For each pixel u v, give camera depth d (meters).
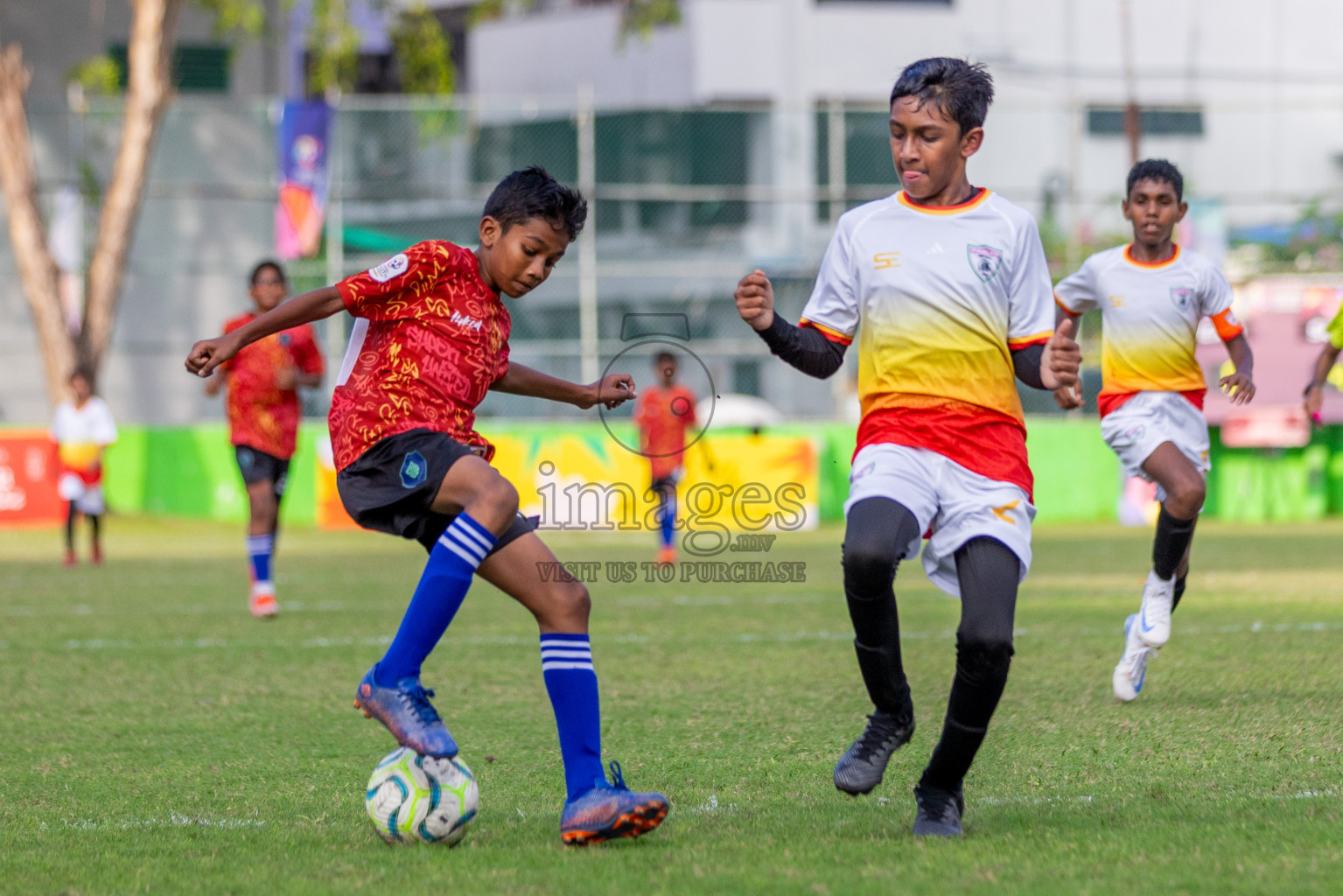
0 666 20.00
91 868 9.59
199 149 62.53
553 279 58.56
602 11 92.62
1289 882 8.77
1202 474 17.00
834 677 18.34
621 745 14.02
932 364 10.53
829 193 57.03
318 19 65.12
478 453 10.59
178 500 55.41
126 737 14.85
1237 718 14.74
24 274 53.03
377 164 57.50
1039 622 23.91
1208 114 83.62
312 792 12.22
